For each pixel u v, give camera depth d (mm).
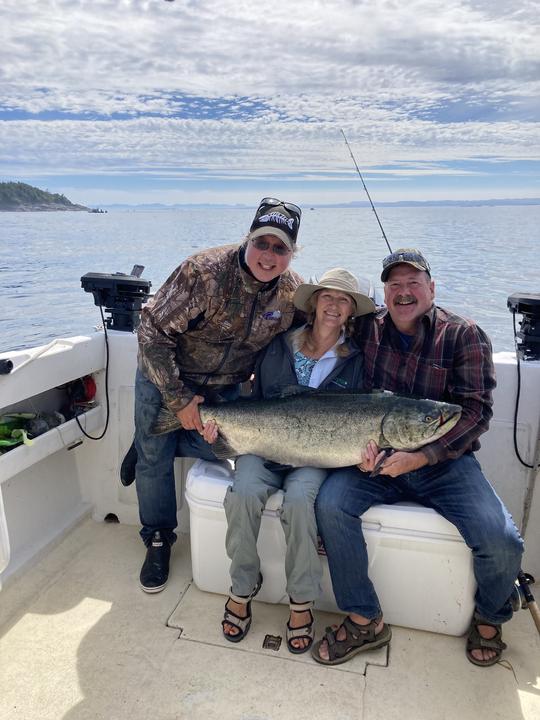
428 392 2289
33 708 1865
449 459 2174
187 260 2223
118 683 1974
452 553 2094
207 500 2275
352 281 2273
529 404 2494
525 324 2562
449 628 2207
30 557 2611
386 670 2057
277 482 2250
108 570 2615
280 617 2322
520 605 2117
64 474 2932
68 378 2625
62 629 2229
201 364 2428
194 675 2016
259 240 2102
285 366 2412
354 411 2156
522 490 2561
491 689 1982
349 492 2105
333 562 2062
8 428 2410
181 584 2535
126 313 2922
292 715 1856
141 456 2545
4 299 9914
